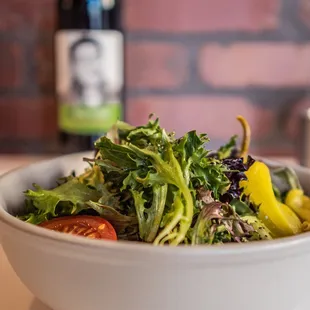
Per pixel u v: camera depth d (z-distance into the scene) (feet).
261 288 1.12
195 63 3.29
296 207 1.65
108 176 1.41
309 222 1.60
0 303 1.47
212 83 3.32
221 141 3.39
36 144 3.32
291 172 1.74
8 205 1.49
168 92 3.32
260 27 3.27
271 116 3.39
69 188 1.46
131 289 1.09
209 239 1.24
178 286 1.08
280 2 3.25
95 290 1.12
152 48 3.26
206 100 3.34
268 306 1.16
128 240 1.35
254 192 1.56
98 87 2.85
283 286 1.15
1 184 1.50
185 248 1.05
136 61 3.26
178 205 1.27
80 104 2.86
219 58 3.30
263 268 1.10
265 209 1.55
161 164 1.31
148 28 3.23
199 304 1.10
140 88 3.30
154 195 1.29
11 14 3.16
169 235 1.24
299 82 3.35
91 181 1.55
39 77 3.24
